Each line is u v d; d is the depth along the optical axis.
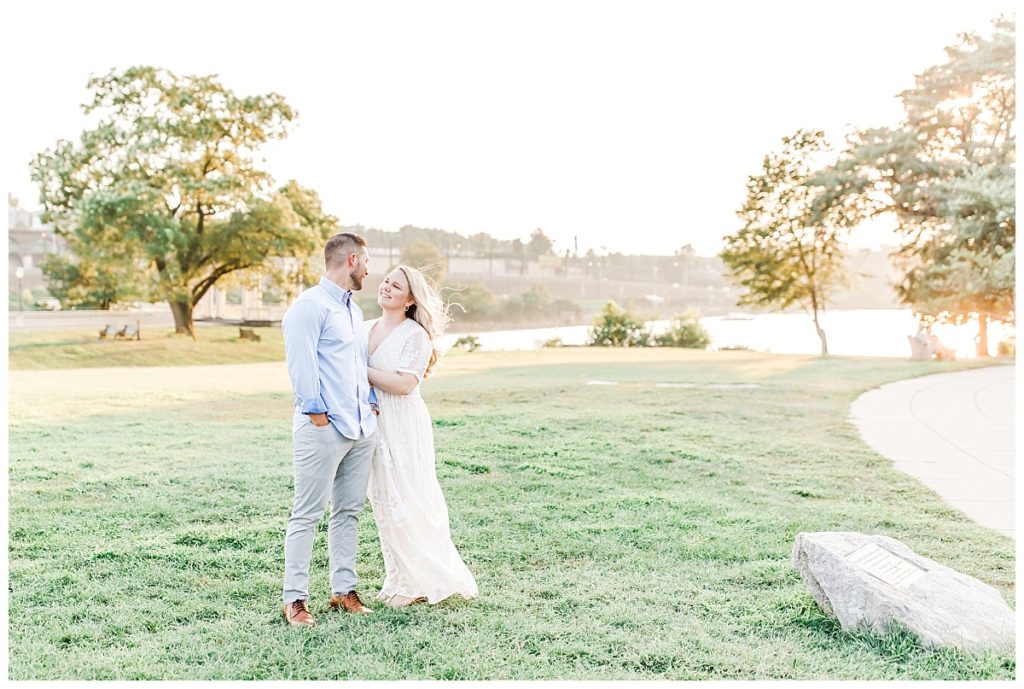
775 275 32.50
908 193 29.72
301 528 4.20
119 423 10.36
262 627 4.12
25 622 4.15
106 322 37.34
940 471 7.92
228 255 35.22
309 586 4.74
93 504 6.38
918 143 30.25
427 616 4.28
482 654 3.82
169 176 34.56
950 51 29.92
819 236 31.55
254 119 35.81
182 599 4.48
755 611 4.33
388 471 4.44
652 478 7.55
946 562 5.15
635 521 6.05
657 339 34.97
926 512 6.43
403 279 4.55
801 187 31.67
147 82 34.34
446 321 4.70
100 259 33.75
